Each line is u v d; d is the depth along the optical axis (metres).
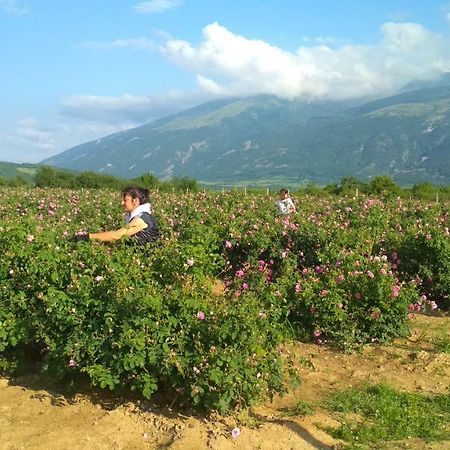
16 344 6.86
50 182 48.38
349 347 8.19
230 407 5.80
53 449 5.23
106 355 5.97
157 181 46.25
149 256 7.64
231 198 21.77
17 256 7.33
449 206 22.66
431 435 5.71
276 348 6.43
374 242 11.76
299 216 15.34
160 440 5.39
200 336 5.86
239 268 12.20
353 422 5.89
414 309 9.06
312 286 8.81
